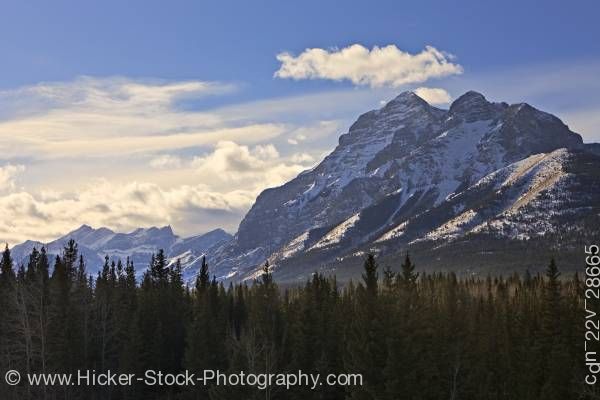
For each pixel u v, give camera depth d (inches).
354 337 2987.2
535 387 3415.4
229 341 3690.9
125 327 4355.3
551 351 3479.3
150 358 4347.9
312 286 4261.8
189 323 4434.1
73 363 3892.7
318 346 3535.9
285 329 3789.4
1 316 3754.9
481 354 3484.3
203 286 5216.5
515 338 3927.2
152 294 4953.3
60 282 4227.4
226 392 3319.4
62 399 3700.8
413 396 2687.0
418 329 2851.9
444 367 2918.3
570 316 3782.0
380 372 2770.7
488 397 3161.9
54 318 3828.7
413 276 3208.7
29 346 3376.0
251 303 5108.3
